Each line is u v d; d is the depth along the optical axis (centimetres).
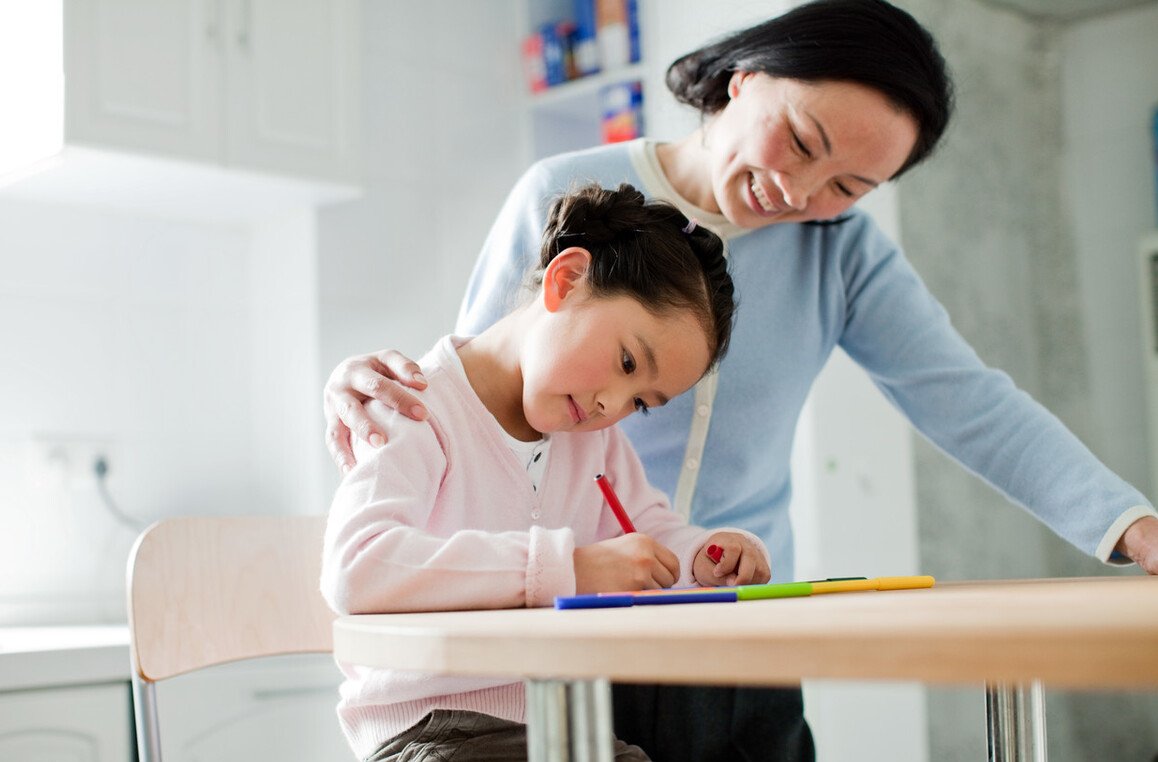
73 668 182
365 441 108
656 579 95
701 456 143
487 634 65
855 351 154
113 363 251
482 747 102
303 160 246
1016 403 140
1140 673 47
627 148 148
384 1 284
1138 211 337
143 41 225
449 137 294
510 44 310
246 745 209
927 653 51
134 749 188
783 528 154
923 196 299
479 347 121
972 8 323
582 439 123
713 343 117
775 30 128
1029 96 342
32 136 222
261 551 135
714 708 130
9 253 239
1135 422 337
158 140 225
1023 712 111
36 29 221
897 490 259
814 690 246
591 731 67
